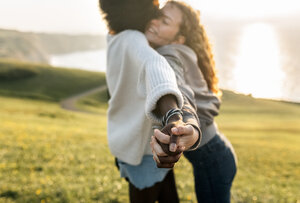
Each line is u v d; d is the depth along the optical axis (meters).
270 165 14.15
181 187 5.96
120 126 1.84
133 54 1.50
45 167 7.50
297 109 57.69
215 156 1.89
